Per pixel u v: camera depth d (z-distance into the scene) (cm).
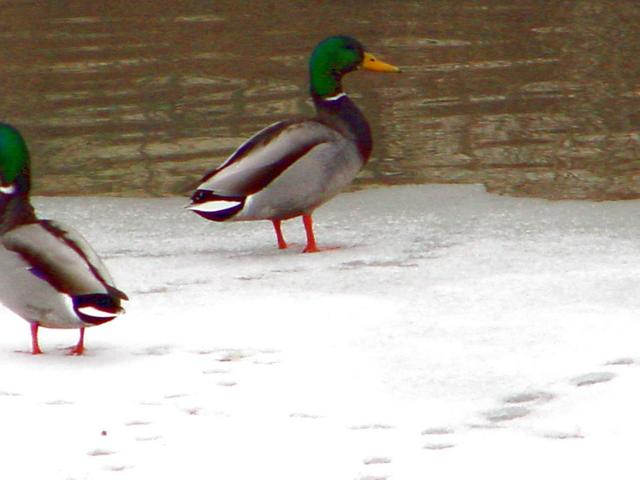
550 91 2112
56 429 797
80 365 931
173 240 1388
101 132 1933
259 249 1338
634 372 860
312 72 1327
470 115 1978
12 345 994
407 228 1403
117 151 1834
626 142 1806
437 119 1959
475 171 1698
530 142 1827
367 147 1331
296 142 1284
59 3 2969
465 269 1189
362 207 1523
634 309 1018
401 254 1273
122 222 1476
